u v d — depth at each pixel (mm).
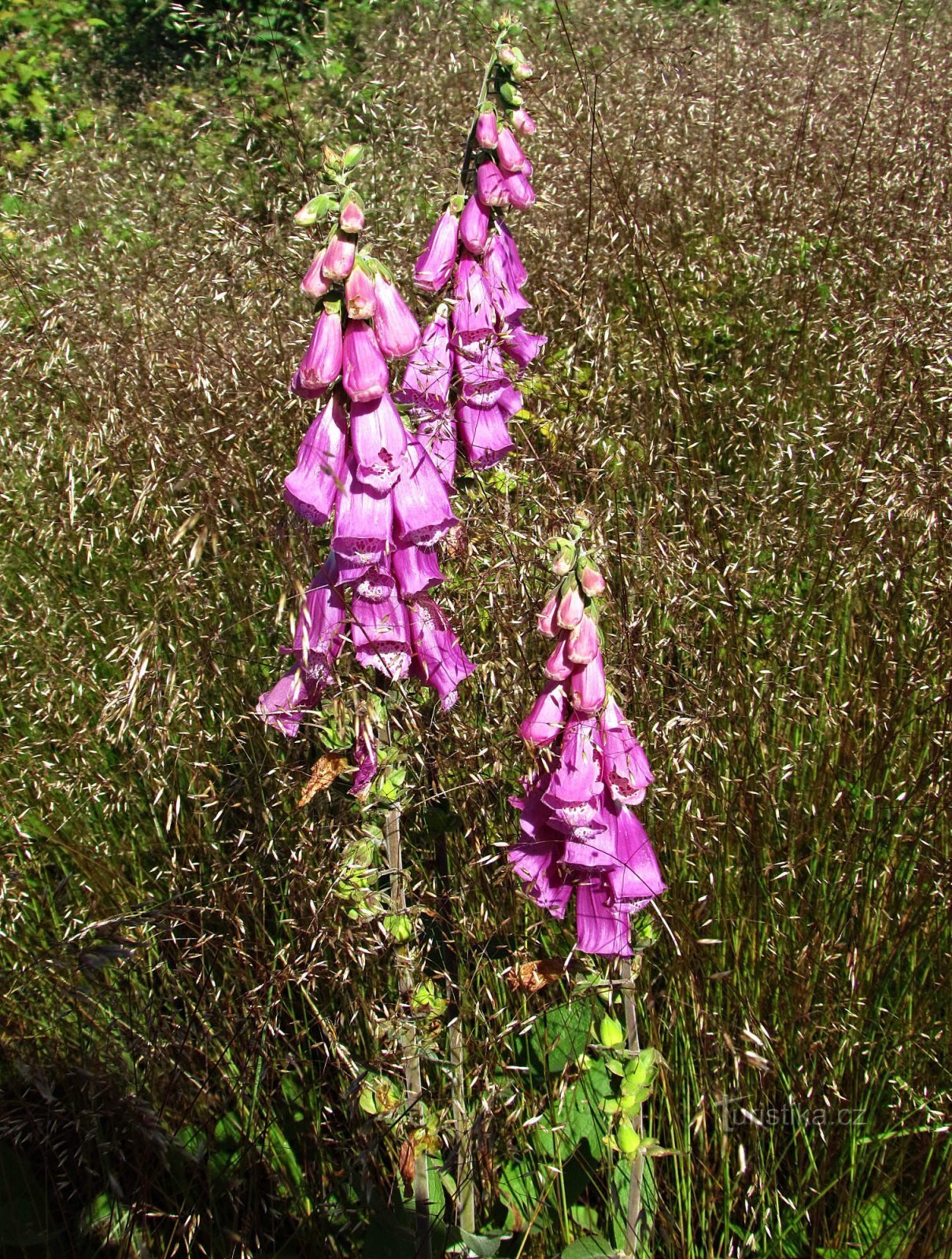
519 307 691
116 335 1101
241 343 1055
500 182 656
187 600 832
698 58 1967
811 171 1521
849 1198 609
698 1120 563
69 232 1419
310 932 552
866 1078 634
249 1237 584
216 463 910
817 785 749
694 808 679
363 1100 563
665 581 789
